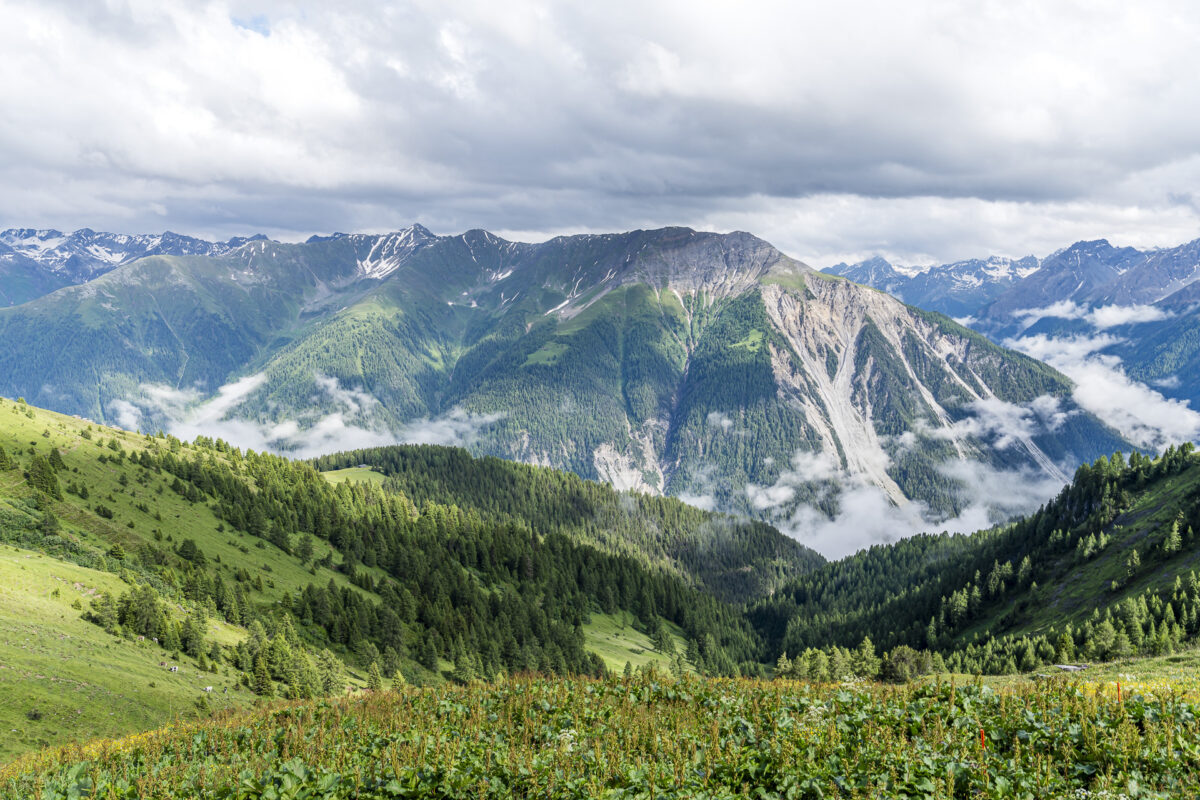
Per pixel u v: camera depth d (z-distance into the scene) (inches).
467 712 1104.2
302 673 3791.8
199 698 3107.8
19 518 4690.0
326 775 803.4
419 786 788.6
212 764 942.4
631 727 930.7
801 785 709.3
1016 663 4584.2
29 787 962.7
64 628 3255.4
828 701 1010.7
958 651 5634.8
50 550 4446.4
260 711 1299.2
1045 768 698.2
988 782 679.7
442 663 5565.9
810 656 5068.9
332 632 5260.8
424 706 1159.6
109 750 1099.9
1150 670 1743.4
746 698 1075.3
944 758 727.7
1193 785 649.0
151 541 5531.5
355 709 1181.7
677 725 920.3
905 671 4146.2
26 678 2632.9
